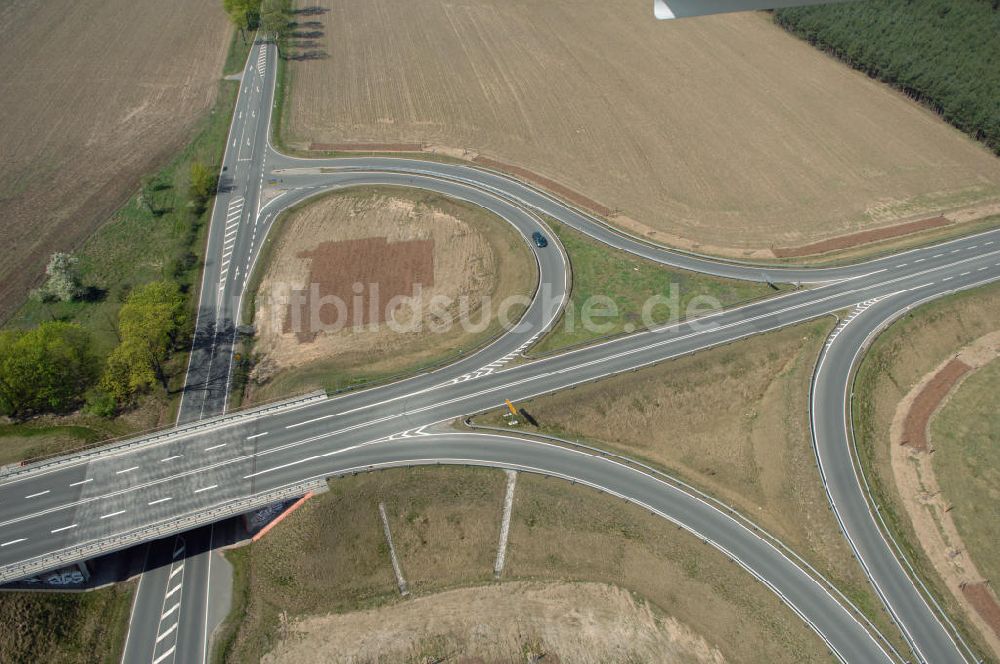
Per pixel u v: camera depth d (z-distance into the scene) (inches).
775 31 7199.8
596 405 3339.1
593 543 2913.4
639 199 4781.0
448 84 6318.9
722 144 5383.9
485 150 5374.0
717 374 3457.2
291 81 6422.2
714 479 3154.5
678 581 2773.1
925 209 4658.0
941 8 6038.4
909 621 2573.8
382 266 4266.7
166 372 3599.9
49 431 3208.7
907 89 5994.1
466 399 3346.5
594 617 2728.8
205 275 4222.4
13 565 2613.2
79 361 3437.5
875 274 4008.4
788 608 2610.7
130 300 3614.7
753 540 2827.3
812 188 4896.7
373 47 7022.6
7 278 4207.7
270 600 2770.7
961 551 2839.6
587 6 7805.1
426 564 2915.8
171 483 2962.6
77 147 5497.1
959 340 3713.1
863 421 3255.4
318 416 3280.0
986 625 2610.7
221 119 5841.5
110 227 4643.2
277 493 2893.7
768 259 4160.9
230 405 3422.7
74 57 6815.9
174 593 2778.1
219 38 7239.2
